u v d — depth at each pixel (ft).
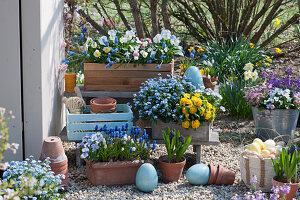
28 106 12.50
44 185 10.21
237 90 19.15
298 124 18.30
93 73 14.88
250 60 23.68
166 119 12.96
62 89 15.75
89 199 11.21
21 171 10.28
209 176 12.21
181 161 12.57
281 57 28.45
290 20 27.20
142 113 13.35
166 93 13.21
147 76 14.96
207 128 13.10
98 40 14.93
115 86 14.99
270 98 15.48
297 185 10.91
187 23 29.89
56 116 14.57
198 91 13.44
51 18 13.51
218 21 28.19
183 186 12.19
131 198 11.30
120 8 28.48
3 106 12.31
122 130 12.63
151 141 13.29
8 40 11.96
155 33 23.52
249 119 18.75
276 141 15.85
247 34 28.17
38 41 12.16
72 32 18.67
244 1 29.94
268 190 11.71
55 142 11.54
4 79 12.17
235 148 15.47
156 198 11.30
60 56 15.33
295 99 15.62
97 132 12.34
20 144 12.51
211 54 24.13
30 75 12.33
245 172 11.85
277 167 11.20
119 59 14.69
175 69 25.49
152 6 22.93
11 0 11.75
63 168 11.61
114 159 12.25
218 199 11.29
